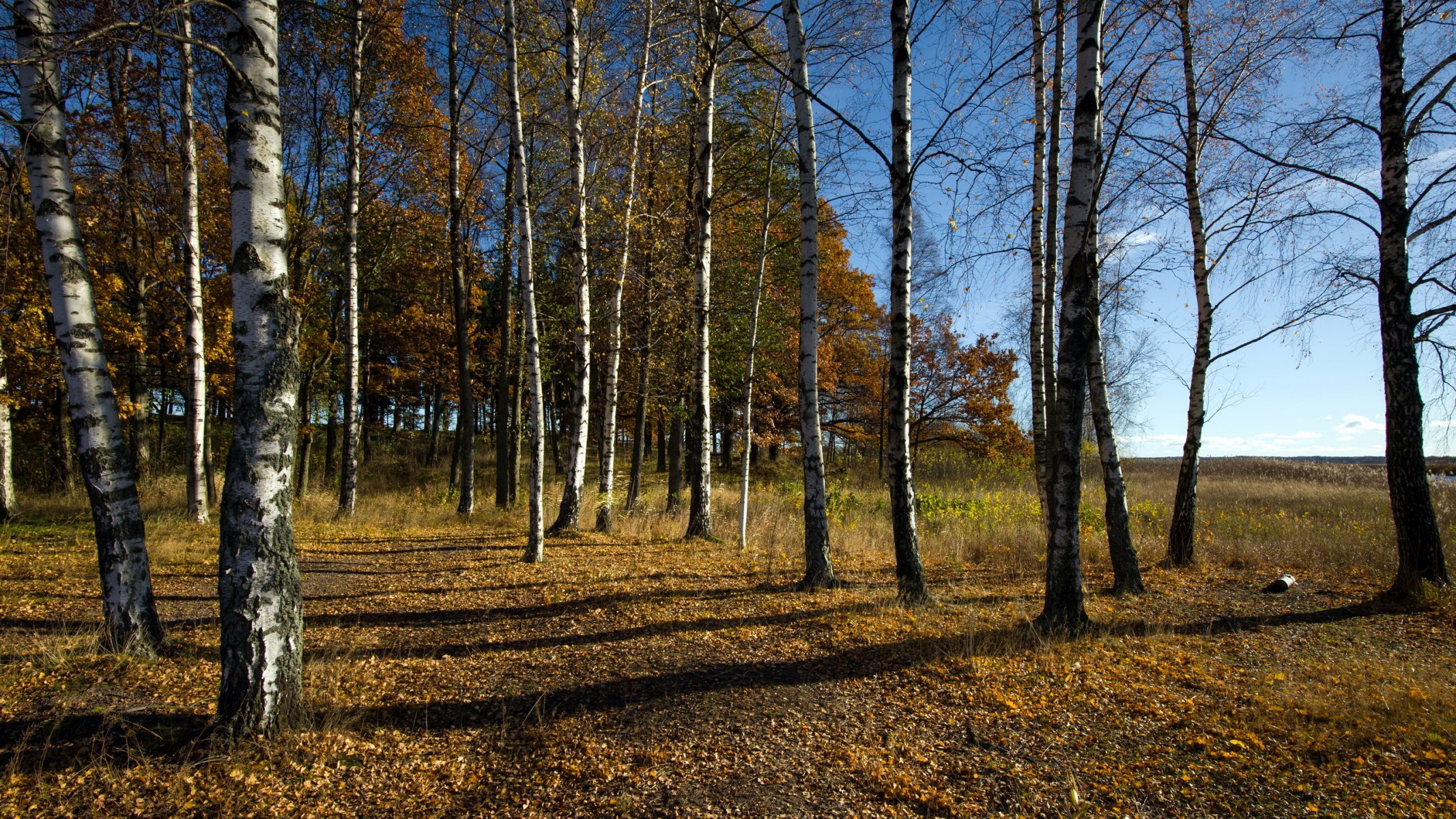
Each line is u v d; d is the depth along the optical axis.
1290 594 7.64
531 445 9.23
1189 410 9.39
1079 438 5.95
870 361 27.55
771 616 6.57
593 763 3.76
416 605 6.98
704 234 11.28
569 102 11.20
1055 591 6.05
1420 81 7.00
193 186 11.19
